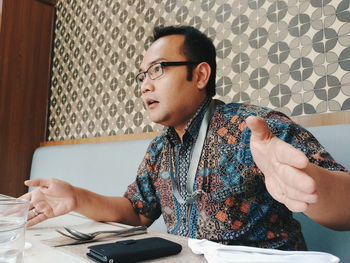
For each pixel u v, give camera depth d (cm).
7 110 247
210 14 161
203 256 50
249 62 142
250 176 75
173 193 86
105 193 175
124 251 47
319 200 48
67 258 48
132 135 190
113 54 218
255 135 44
